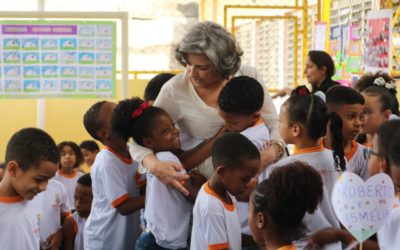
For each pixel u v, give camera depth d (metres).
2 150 6.57
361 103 2.89
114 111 2.65
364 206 1.78
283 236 1.81
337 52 7.42
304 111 2.39
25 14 4.04
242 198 2.49
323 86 5.85
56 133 6.66
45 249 3.19
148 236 2.56
